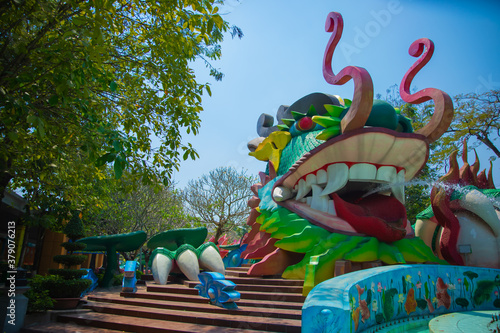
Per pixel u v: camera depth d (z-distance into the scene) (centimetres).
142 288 1162
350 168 966
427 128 970
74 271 924
